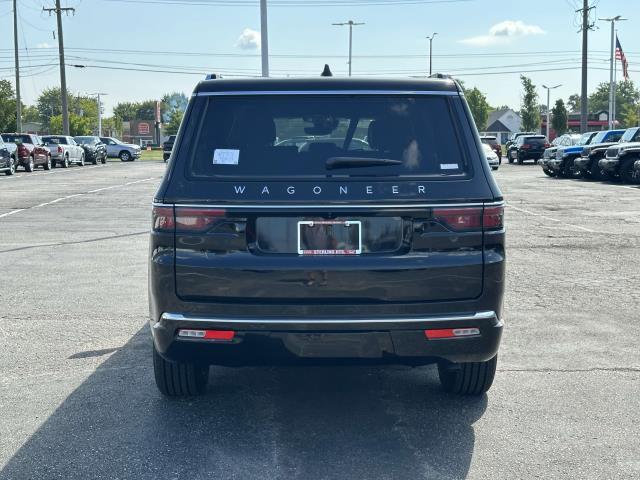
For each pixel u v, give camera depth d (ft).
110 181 95.81
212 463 13.09
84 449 13.70
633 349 20.11
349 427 14.76
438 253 13.34
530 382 17.46
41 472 12.78
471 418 15.28
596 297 26.48
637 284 28.81
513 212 55.52
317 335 13.12
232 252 13.23
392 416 15.38
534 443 14.01
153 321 13.91
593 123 348.38
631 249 37.60
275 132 13.79
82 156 153.99
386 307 13.20
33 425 14.87
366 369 18.53
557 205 61.00
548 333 21.70
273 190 13.24
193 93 14.10
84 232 44.27
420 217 13.29
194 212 13.26
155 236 13.48
